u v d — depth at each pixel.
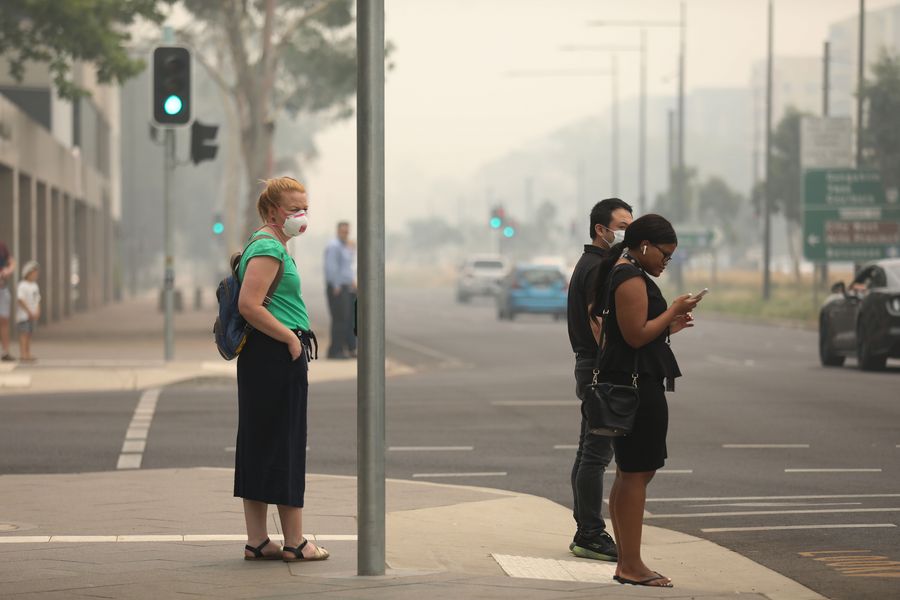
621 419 17.80
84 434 36.69
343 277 65.12
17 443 34.75
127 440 35.47
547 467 31.11
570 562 20.22
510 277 116.06
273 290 19.06
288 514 19.23
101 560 19.28
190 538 21.22
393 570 18.58
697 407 43.47
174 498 25.31
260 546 19.33
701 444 34.81
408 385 52.56
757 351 73.31
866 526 23.61
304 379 19.20
